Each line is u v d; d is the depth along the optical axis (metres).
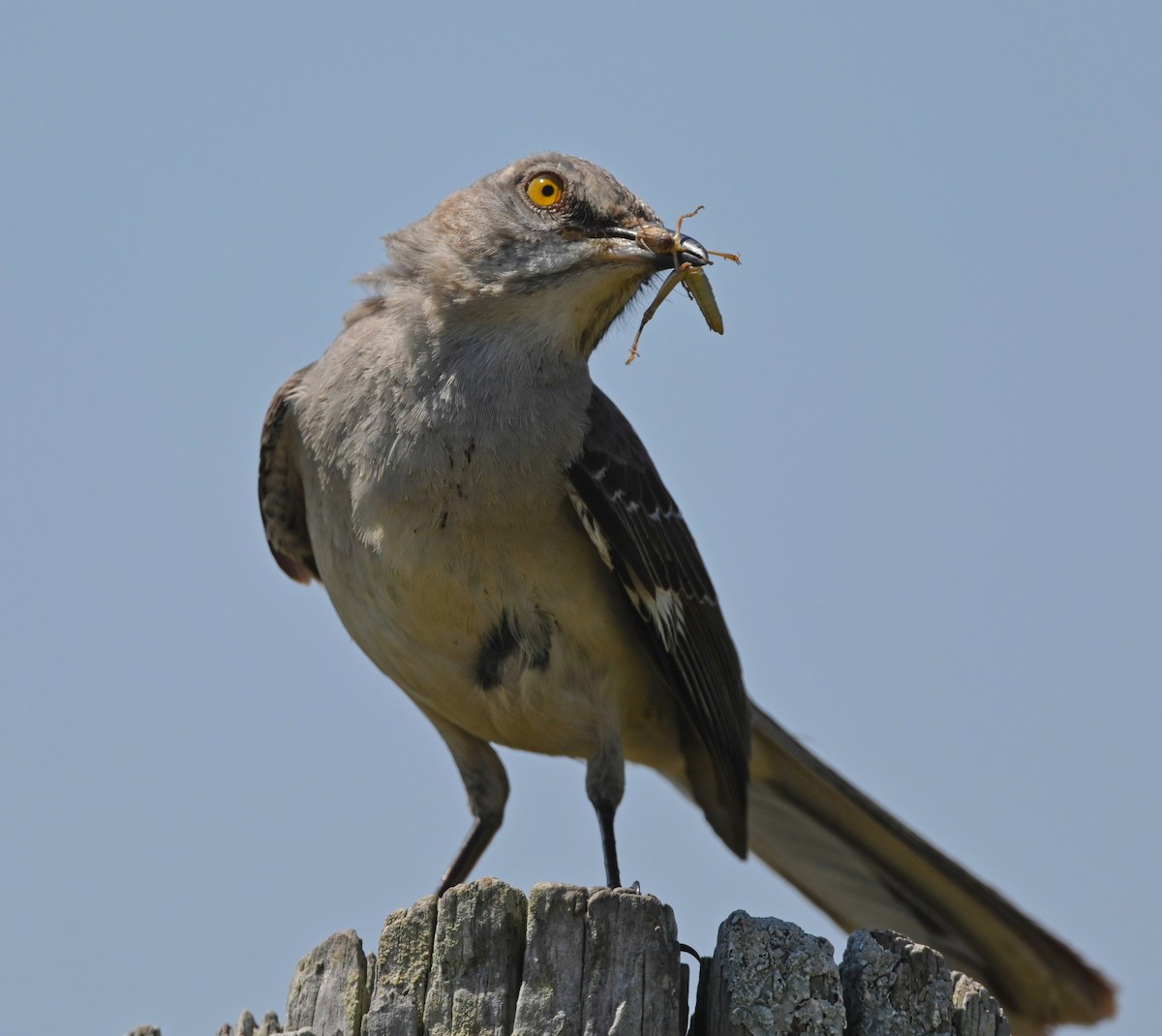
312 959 7.12
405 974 6.86
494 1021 6.65
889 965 6.73
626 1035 6.56
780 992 6.57
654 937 6.70
